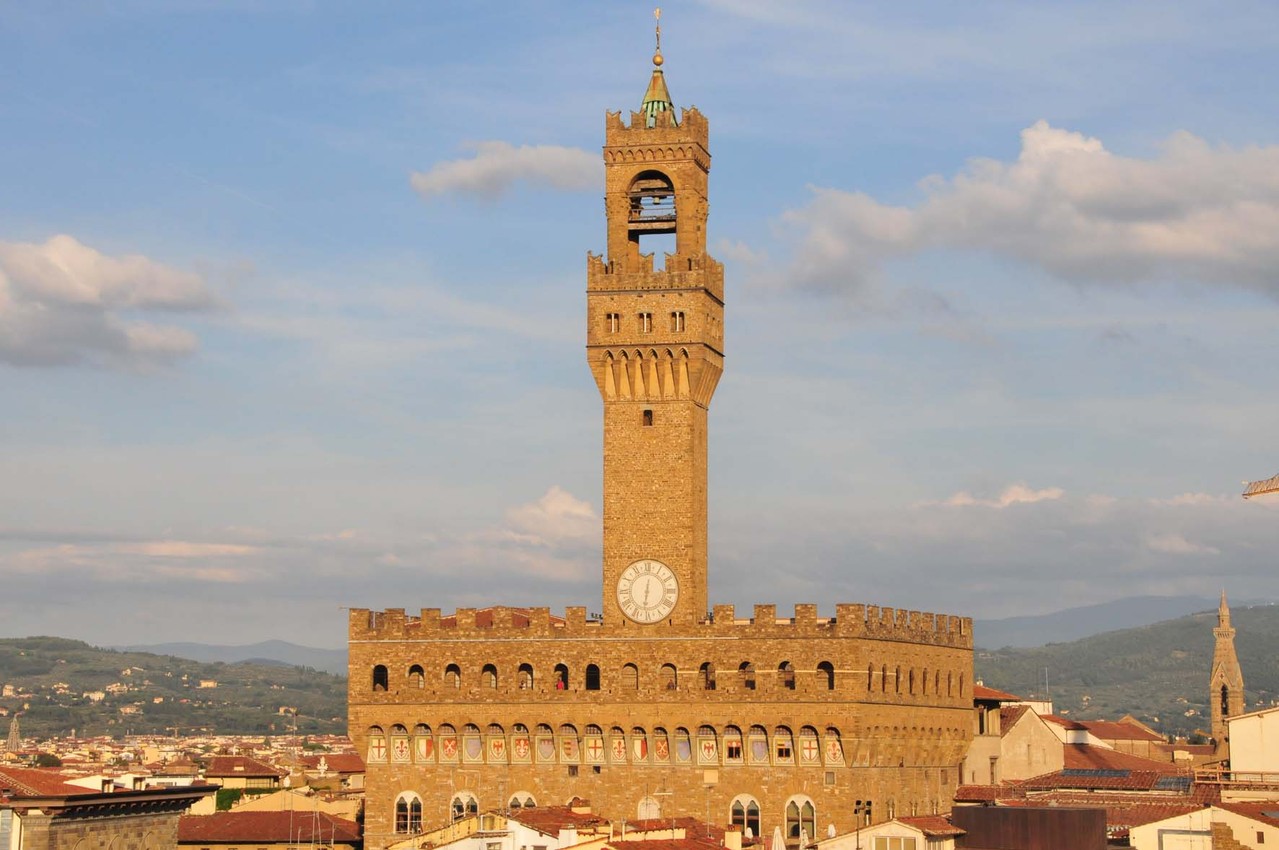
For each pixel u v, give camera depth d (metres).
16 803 162.75
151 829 181.12
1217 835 178.00
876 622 195.12
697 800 193.88
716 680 194.38
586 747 197.12
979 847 181.00
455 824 179.75
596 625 198.50
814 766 191.25
